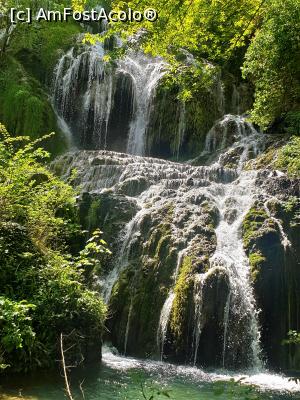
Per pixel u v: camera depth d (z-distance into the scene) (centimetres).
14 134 1748
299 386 748
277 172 1271
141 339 917
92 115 1962
